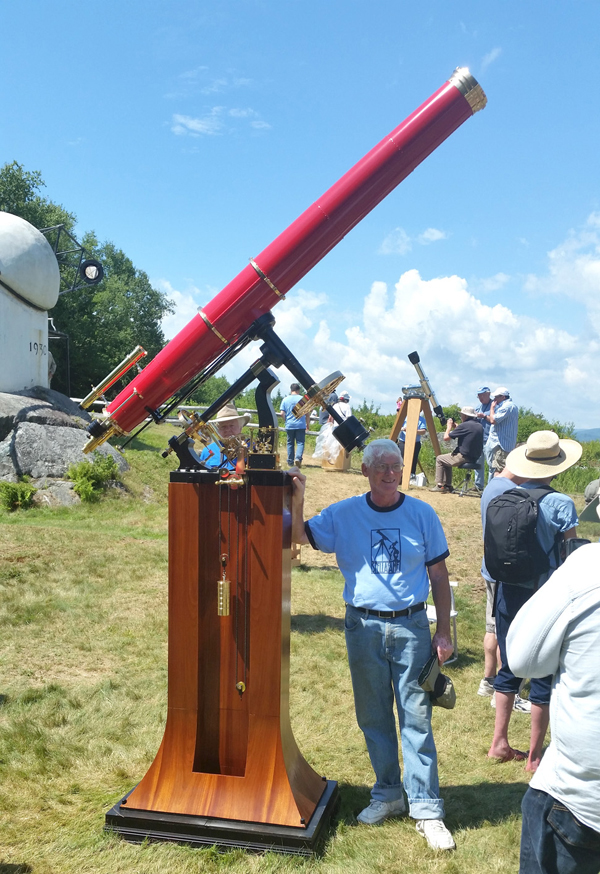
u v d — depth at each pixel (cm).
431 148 325
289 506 349
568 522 412
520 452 450
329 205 323
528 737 468
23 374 1439
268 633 333
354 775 409
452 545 1018
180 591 341
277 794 328
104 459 1240
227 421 536
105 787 382
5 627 632
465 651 650
